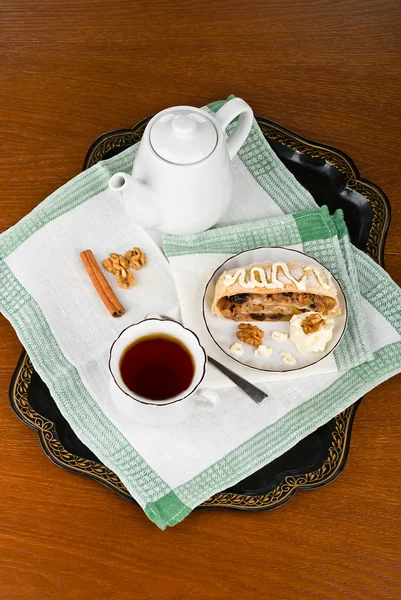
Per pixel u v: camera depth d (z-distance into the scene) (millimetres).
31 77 1398
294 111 1401
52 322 1237
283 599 1127
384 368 1226
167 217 1224
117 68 1414
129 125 1379
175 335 1143
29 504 1154
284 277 1224
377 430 1204
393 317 1261
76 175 1341
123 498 1163
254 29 1456
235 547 1146
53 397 1190
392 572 1142
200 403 1145
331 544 1150
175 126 1162
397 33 1467
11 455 1176
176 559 1139
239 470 1169
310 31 1461
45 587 1121
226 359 1216
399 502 1171
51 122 1370
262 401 1204
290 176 1338
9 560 1130
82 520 1151
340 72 1434
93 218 1298
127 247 1288
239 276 1224
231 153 1239
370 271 1284
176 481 1163
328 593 1132
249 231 1292
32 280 1264
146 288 1264
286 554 1145
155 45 1435
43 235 1284
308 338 1217
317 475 1175
